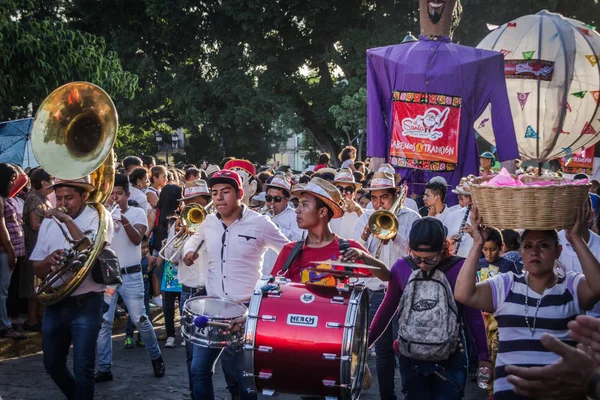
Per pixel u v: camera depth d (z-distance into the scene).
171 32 37.31
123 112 38.34
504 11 33.03
